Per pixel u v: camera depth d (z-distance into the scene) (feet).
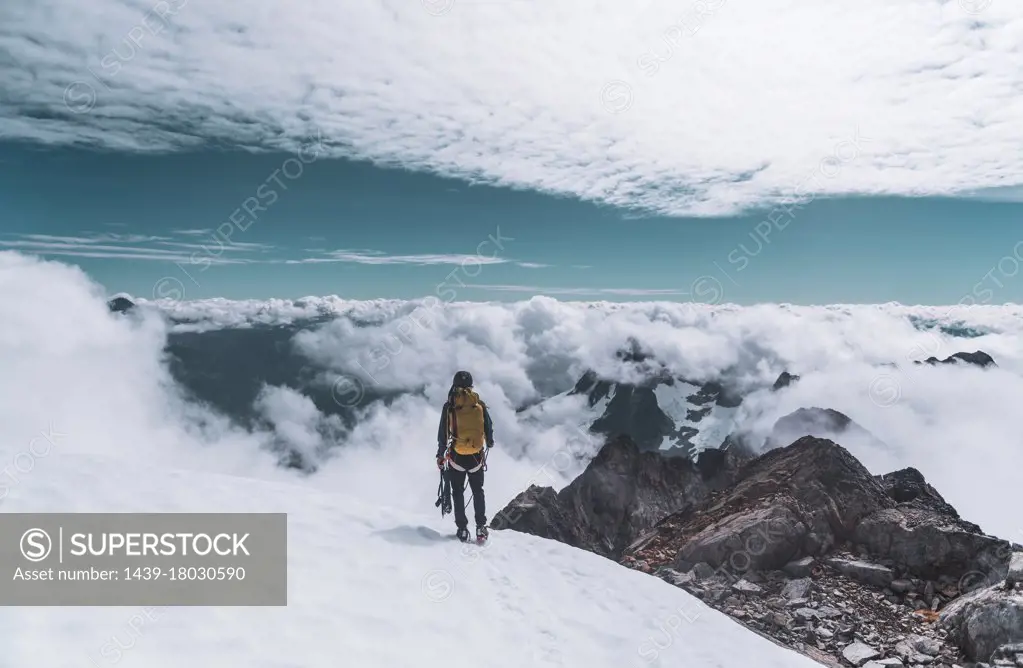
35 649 13.53
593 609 23.88
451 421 27.91
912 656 25.93
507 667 18.01
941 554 33.06
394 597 20.68
